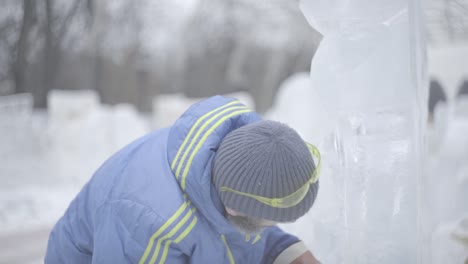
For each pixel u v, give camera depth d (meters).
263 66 12.91
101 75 10.61
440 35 4.91
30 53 9.97
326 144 1.32
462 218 1.96
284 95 3.98
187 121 1.19
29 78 10.04
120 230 1.15
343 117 1.24
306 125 1.96
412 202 1.22
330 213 1.32
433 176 2.80
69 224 1.40
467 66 5.40
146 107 11.42
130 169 1.21
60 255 1.43
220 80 13.52
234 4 13.09
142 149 1.27
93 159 5.95
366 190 1.25
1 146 6.70
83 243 1.36
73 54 10.21
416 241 1.23
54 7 10.02
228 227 1.17
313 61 1.25
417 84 1.16
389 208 1.24
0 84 9.87
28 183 5.66
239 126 1.19
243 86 13.44
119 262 1.15
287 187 1.01
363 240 1.26
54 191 5.41
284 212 1.04
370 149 1.23
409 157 1.21
